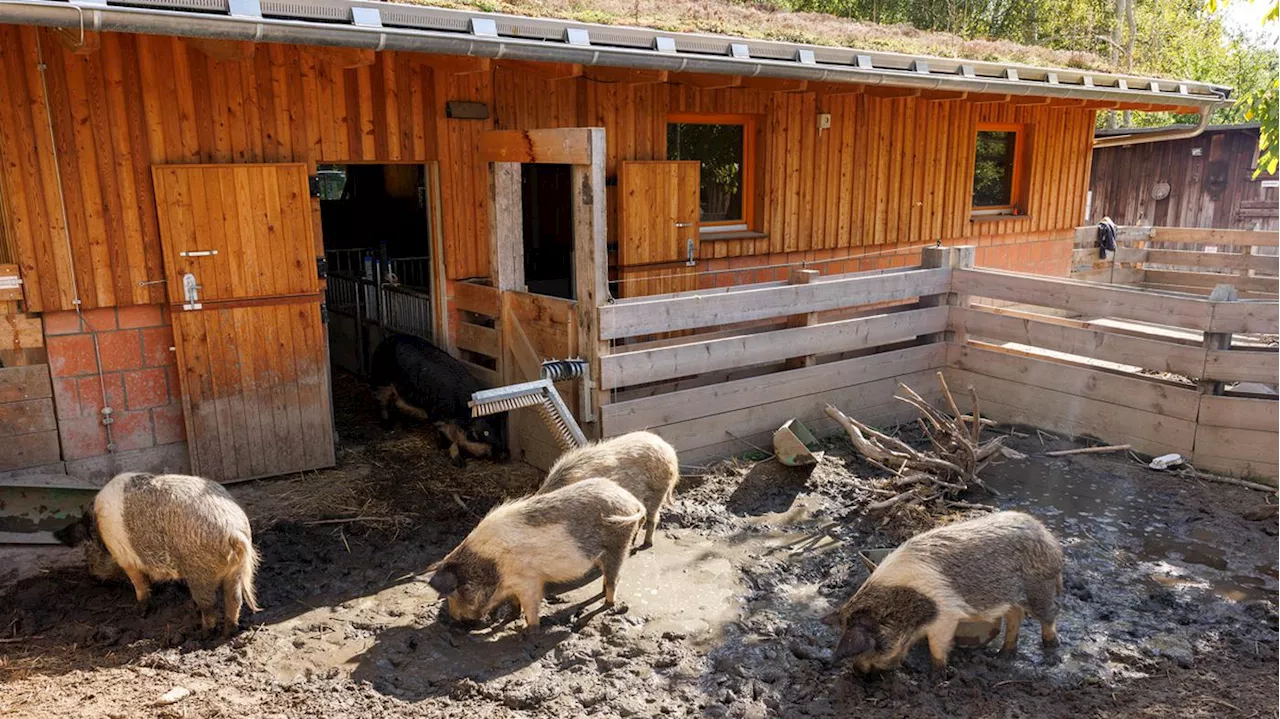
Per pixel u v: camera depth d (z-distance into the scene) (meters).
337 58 6.63
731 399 7.84
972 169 12.35
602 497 5.27
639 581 5.79
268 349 7.27
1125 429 8.10
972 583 4.48
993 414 9.10
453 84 8.06
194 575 5.02
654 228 9.38
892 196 11.55
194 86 6.83
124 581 5.73
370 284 10.23
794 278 8.66
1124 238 14.46
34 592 5.59
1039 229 13.48
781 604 5.53
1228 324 7.36
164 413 7.13
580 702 4.50
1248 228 16.06
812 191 10.73
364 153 7.71
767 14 11.91
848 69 8.62
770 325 9.05
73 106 6.40
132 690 4.51
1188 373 7.60
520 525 5.04
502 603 5.51
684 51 7.73
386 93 7.73
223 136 7.02
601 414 7.12
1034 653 4.91
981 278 9.10
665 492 6.27
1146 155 17.28
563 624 5.29
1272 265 12.76
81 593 5.61
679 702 4.52
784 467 7.38
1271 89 10.39
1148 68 29.20
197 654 4.92
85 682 4.59
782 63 8.17
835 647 5.01
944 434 7.86
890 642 4.43
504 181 7.86
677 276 9.65
